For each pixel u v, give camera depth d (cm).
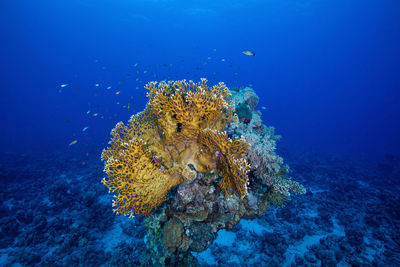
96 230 1132
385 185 2105
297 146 4528
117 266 872
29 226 1159
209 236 462
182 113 397
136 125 483
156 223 479
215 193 445
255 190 524
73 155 2925
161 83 462
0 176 1830
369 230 1262
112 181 366
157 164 411
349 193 1800
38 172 2081
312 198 1631
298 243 1120
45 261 927
